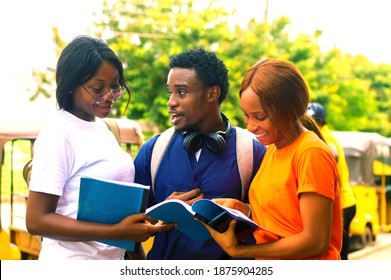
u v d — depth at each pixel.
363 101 19.22
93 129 2.97
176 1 16.62
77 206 2.85
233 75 15.64
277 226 2.74
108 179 2.92
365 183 10.55
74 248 2.91
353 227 10.31
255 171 3.24
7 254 6.49
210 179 3.22
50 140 2.82
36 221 2.76
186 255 3.26
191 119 3.20
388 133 20.06
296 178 2.69
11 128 6.64
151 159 3.33
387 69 21.14
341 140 10.72
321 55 18.38
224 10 16.84
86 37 2.94
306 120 3.04
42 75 16.42
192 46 15.78
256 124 2.74
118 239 2.77
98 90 2.90
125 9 16.20
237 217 2.58
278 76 2.70
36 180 2.77
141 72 15.53
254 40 16.33
